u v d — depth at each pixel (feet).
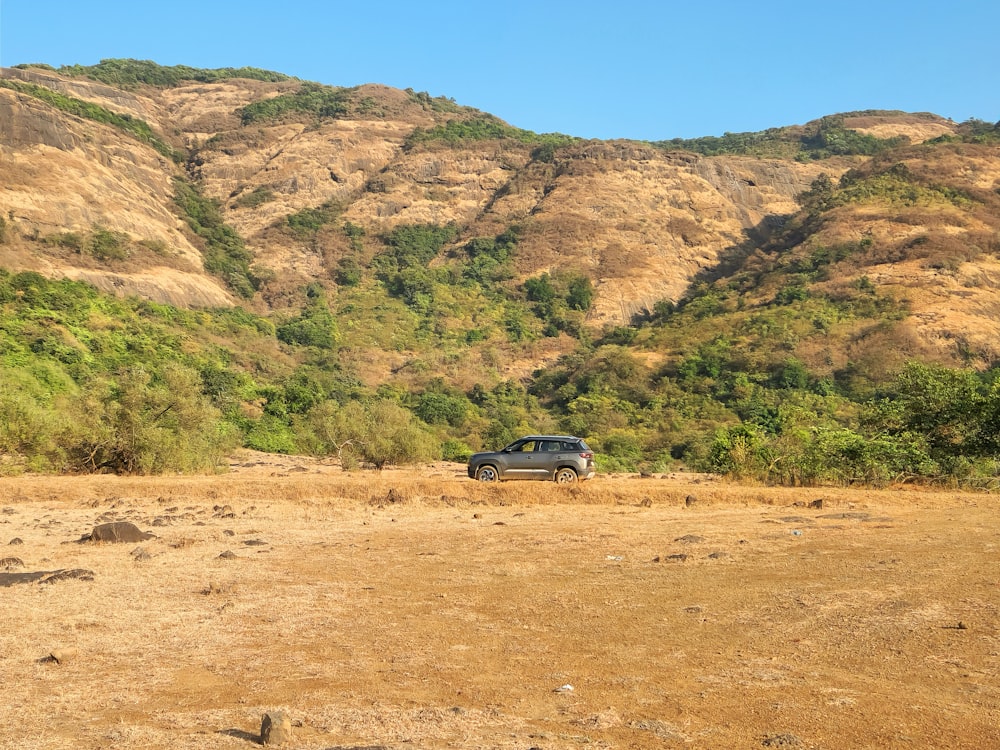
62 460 93.56
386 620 31.32
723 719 20.92
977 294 305.12
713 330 313.12
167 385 102.99
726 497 73.36
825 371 262.26
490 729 20.40
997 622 28.89
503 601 34.24
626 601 33.81
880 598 32.83
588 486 77.10
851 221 379.35
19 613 31.81
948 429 88.58
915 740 19.38
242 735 19.99
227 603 33.76
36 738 20.02
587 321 387.75
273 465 122.83
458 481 81.76
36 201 309.42
